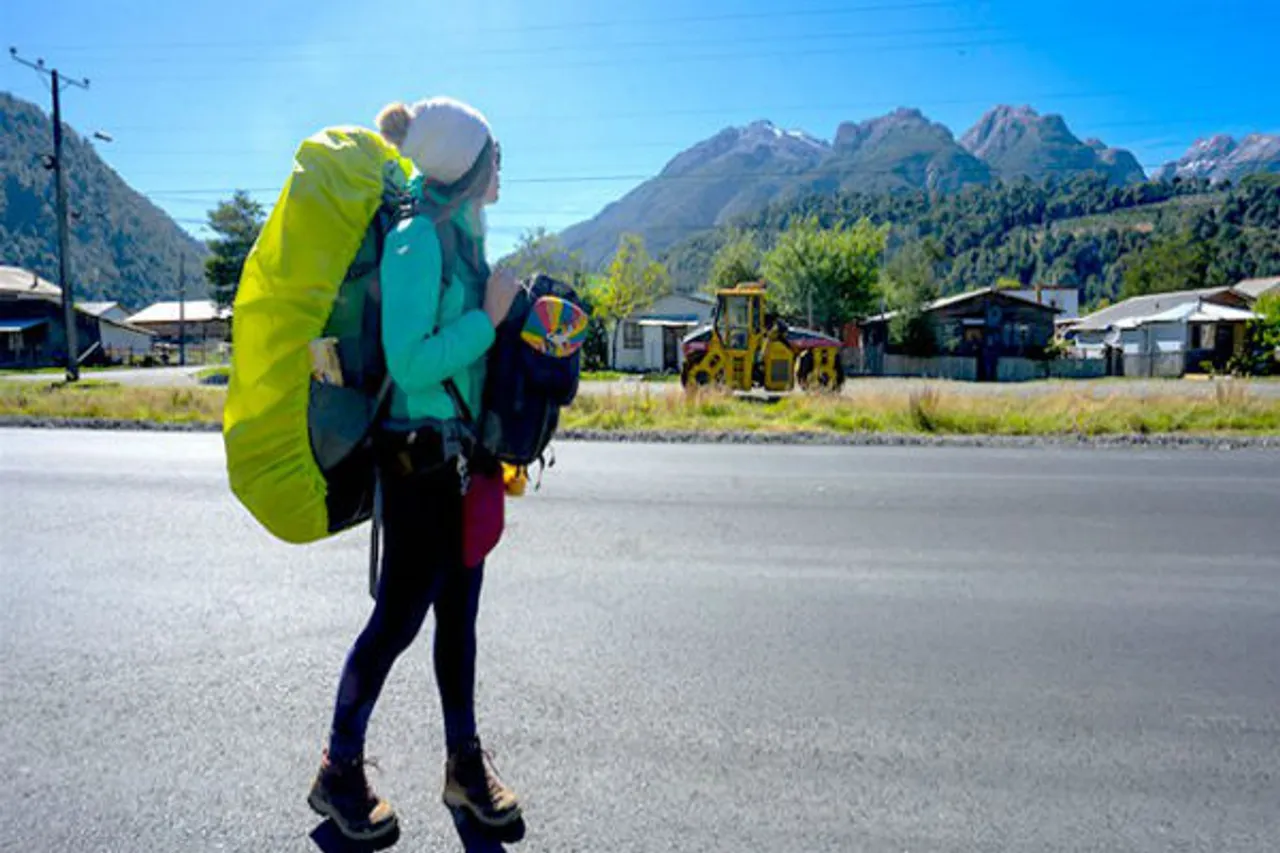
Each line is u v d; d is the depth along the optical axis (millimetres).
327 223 2066
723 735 2971
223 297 75938
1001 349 44125
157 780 2615
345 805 2289
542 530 6094
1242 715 3186
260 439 2143
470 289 2211
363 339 2143
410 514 2225
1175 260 102938
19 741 2857
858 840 2354
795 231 48344
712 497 7477
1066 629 4129
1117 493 7875
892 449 11609
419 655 3648
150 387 20422
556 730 2994
